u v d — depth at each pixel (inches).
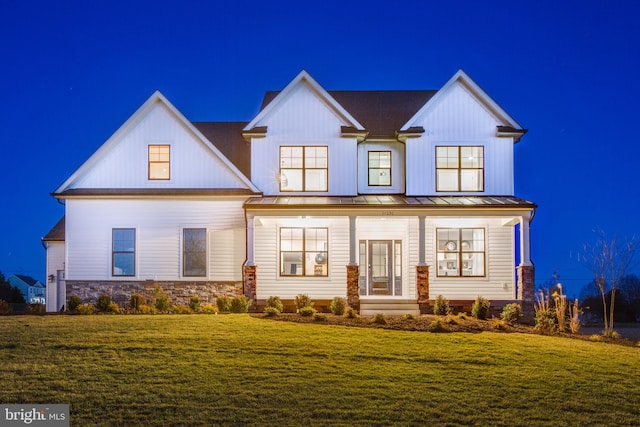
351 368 549.3
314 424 432.1
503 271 962.1
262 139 983.0
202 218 959.0
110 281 948.6
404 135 971.3
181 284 949.8
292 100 987.9
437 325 714.8
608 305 1419.8
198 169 967.6
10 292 1747.0
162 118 971.9
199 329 676.1
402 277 965.8
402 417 446.9
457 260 966.4
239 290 948.6
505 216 912.3
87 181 964.0
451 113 986.7
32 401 460.8
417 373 541.3
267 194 971.9
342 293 948.6
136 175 965.2
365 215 895.1
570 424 445.7
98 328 676.1
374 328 717.3
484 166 979.9
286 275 952.3
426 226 967.0
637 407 482.0
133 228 956.6
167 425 427.8
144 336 636.1
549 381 533.3
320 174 981.8
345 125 984.3
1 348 589.0
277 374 526.6
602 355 634.2
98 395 473.1
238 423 432.5
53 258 1096.2
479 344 650.2
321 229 960.3
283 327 700.0
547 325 770.2
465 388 507.8
